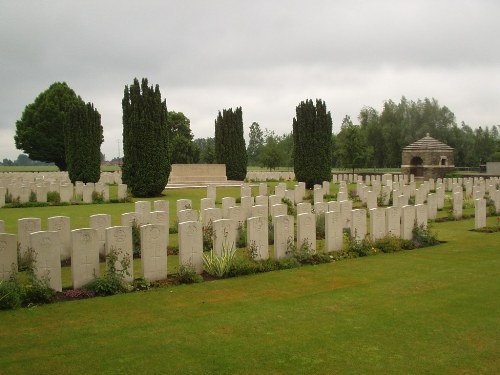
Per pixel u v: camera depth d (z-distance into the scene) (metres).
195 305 8.88
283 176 51.94
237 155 46.16
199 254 11.20
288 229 12.53
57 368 6.25
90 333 7.44
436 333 7.41
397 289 9.87
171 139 66.44
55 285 9.53
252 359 6.51
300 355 6.63
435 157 54.06
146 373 6.12
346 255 13.05
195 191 35.12
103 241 13.41
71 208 24.44
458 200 21.41
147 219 14.74
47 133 59.50
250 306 8.81
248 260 11.78
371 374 6.10
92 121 38.38
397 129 73.06
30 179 38.44
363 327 7.68
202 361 6.45
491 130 81.56
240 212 15.64
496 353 6.70
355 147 56.75
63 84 62.22
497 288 9.83
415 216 15.31
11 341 7.12
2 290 8.70
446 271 11.38
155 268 10.59
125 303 8.97
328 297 9.36
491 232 17.34
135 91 30.22
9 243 9.29
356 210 14.05
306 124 37.72
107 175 44.50
